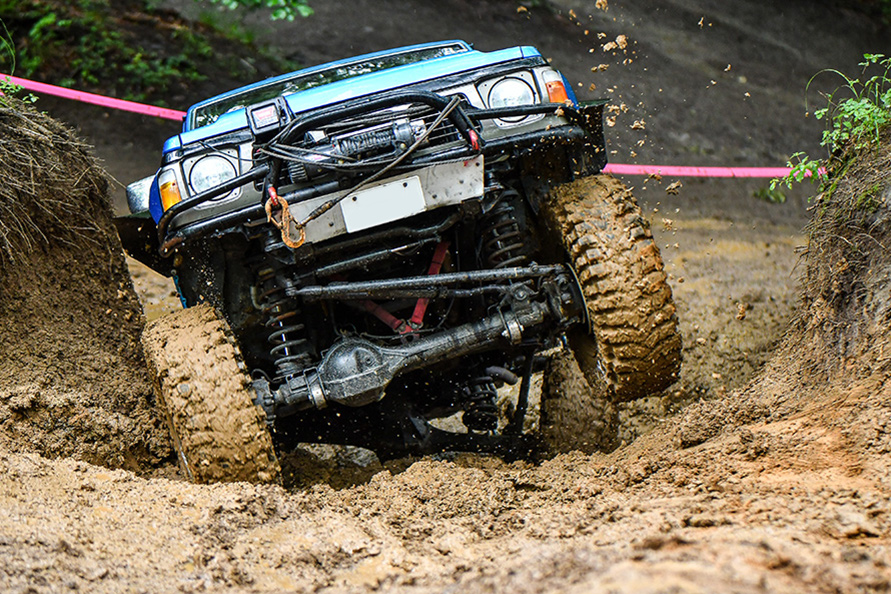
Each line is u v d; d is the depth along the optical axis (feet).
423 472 19.02
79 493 16.76
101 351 24.70
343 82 22.34
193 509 16.28
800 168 23.50
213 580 13.74
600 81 63.21
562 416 25.20
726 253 42.27
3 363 22.29
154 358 19.33
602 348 20.22
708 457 17.21
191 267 21.63
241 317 21.75
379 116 19.72
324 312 22.00
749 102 62.03
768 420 19.30
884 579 10.79
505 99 20.71
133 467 22.50
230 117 21.66
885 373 17.97
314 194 19.20
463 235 22.03
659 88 62.59
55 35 59.77
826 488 14.53
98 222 26.81
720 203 49.39
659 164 53.47
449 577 13.11
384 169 19.02
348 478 24.16
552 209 21.25
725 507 14.21
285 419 23.82
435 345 20.72
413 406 24.31
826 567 11.09
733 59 67.87
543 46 67.21
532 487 18.85
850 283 20.56
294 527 15.72
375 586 13.51
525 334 22.45
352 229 19.56
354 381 20.24
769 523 13.15
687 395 28.02
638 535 12.94
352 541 14.94
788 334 23.54
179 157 20.21
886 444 15.89
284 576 14.01
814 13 75.31
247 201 19.72
